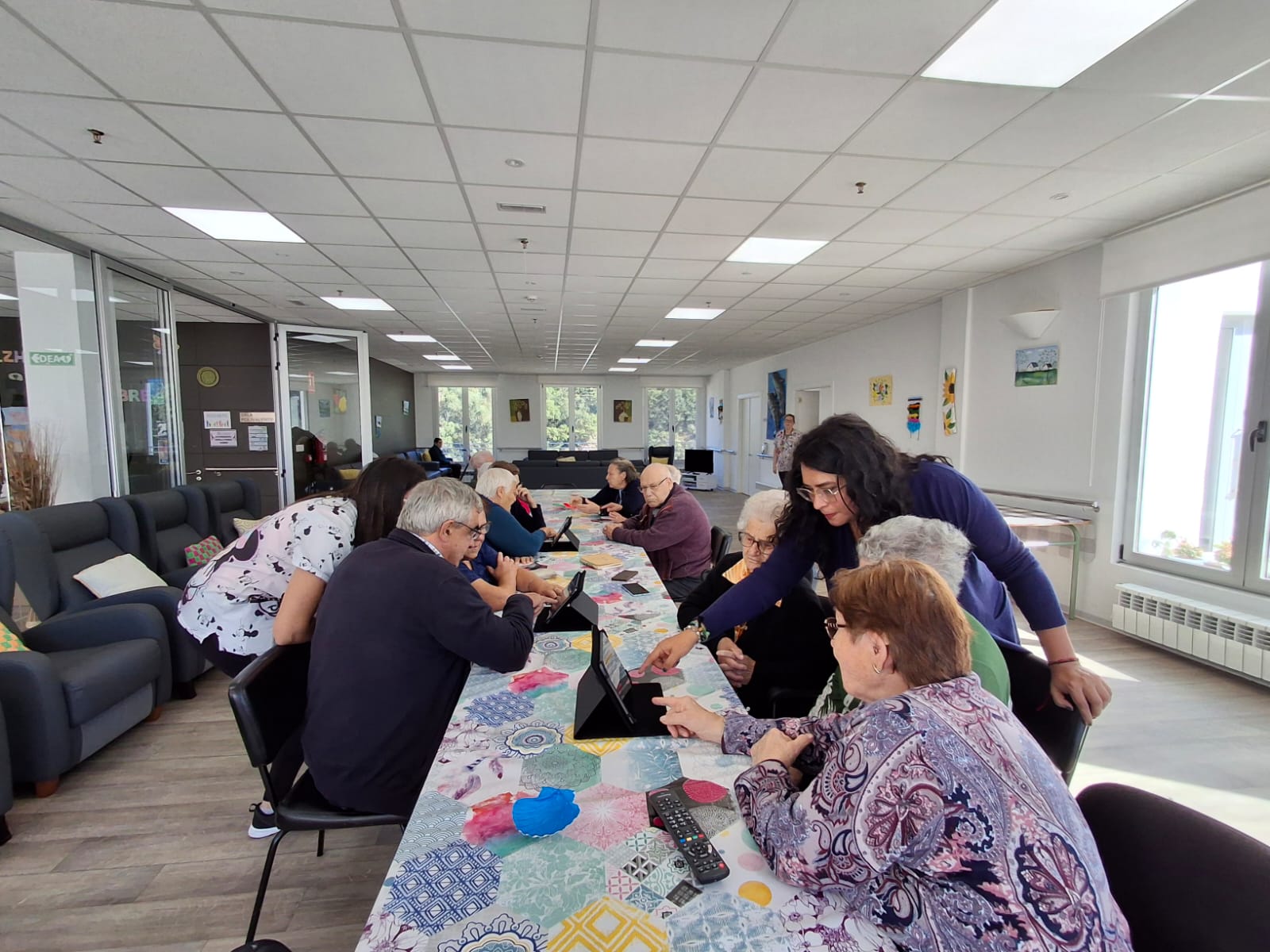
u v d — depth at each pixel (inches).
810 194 124.0
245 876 69.4
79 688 85.6
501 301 233.1
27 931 61.4
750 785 34.2
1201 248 128.6
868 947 25.8
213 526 162.1
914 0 67.4
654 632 69.5
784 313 252.4
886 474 52.8
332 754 52.3
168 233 149.1
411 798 53.6
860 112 91.5
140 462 182.2
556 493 238.1
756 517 73.2
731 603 62.6
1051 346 172.7
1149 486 147.8
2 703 80.3
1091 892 23.7
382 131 97.5
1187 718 106.0
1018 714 51.2
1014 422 186.1
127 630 101.3
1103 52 76.6
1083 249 161.6
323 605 54.9
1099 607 157.2
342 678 52.4
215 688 120.6
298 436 277.9
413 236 152.5
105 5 68.0
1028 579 53.8
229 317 267.6
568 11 69.1
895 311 246.7
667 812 33.9
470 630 52.3
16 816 80.0
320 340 263.9
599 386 553.0
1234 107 90.1
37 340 152.4
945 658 29.9
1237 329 127.9
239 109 90.8
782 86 84.6
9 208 131.6
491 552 90.1
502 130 97.3
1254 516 124.3
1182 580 136.3
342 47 75.8
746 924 27.0
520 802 33.4
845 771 28.1
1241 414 127.4
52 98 87.7
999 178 115.5
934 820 25.0
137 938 60.5
